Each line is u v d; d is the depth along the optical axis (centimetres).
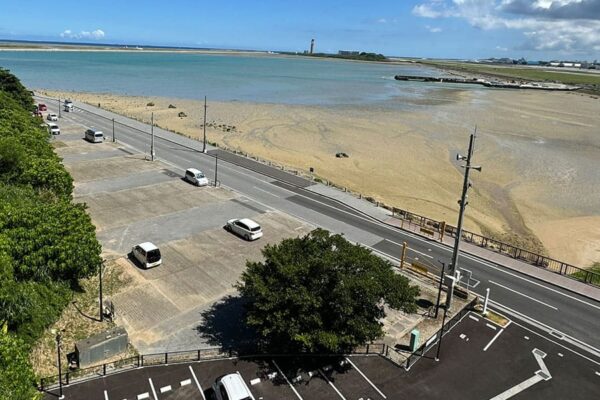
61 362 2541
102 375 2475
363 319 2512
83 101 12031
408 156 8194
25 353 1898
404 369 2678
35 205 3269
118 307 3130
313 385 2506
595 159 8525
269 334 2717
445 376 2647
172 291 3378
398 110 13325
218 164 6794
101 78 18450
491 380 2644
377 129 10312
